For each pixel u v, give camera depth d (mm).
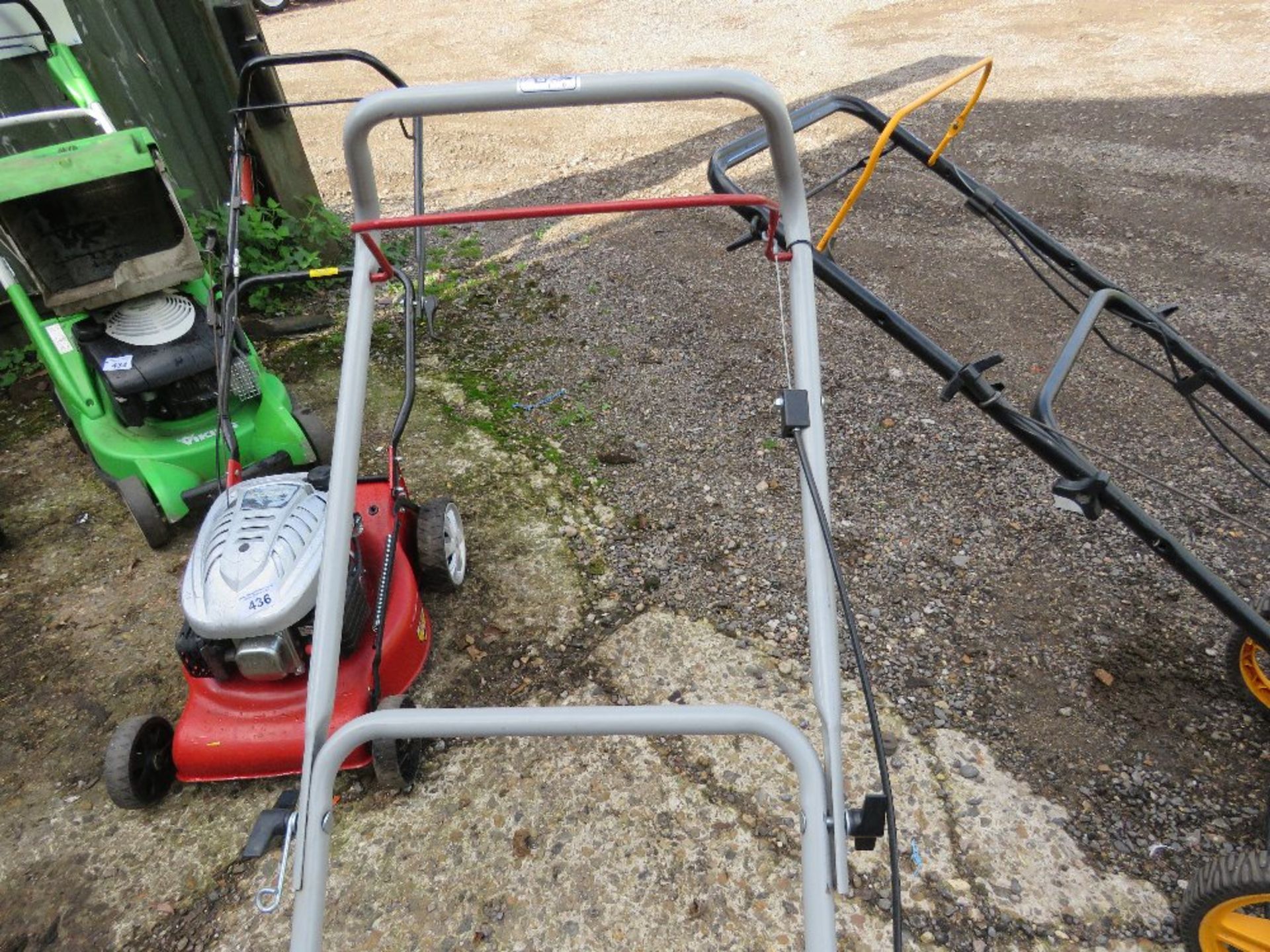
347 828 2629
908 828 2494
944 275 5227
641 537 3637
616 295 5426
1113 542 3381
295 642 2506
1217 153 6199
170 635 3398
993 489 3711
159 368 3395
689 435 4211
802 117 2857
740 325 5027
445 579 3270
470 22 11500
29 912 2492
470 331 5191
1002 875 2373
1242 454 3742
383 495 3148
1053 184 6023
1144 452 3807
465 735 1564
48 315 4750
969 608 3168
